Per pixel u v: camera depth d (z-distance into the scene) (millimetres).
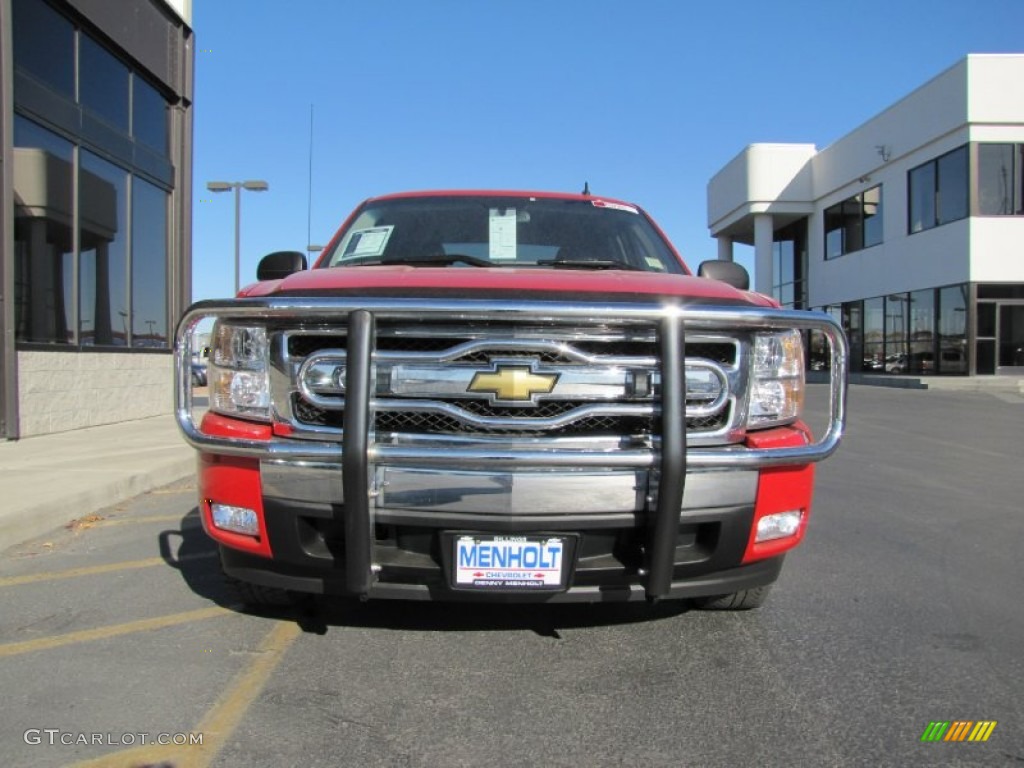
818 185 31578
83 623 3682
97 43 10539
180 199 12883
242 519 3041
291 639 3482
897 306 26312
